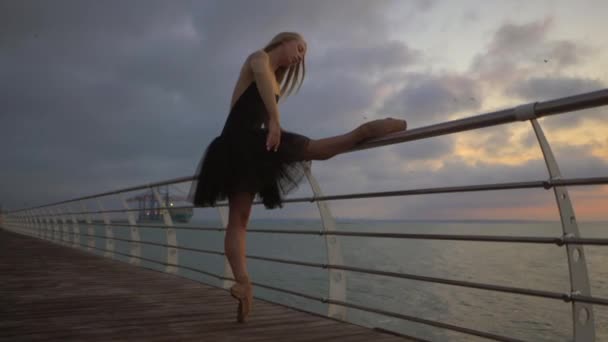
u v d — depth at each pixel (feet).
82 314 8.98
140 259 19.20
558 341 84.53
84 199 29.25
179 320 8.41
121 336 7.14
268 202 7.62
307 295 9.02
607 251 250.37
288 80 7.80
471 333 5.83
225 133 7.20
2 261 21.16
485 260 251.80
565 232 4.87
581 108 4.65
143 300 10.67
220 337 7.09
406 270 197.98
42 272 16.71
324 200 8.71
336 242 8.86
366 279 178.81
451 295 145.59
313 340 6.93
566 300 4.80
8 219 77.82
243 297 7.79
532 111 5.04
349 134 7.20
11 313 9.07
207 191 7.25
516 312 118.42
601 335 76.23
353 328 7.75
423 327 98.84
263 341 6.84
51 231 43.01
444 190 6.33
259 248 280.31
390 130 7.04
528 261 244.01
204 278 122.52
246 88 7.22
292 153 7.05
